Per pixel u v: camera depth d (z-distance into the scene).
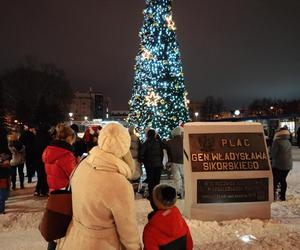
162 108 17.11
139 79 17.89
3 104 45.66
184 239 3.74
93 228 2.81
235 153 7.61
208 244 5.98
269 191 7.56
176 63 17.55
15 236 6.59
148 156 10.05
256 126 7.89
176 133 9.86
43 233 3.00
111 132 2.92
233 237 6.34
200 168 7.43
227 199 7.43
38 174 10.72
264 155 7.70
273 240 6.12
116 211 2.76
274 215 7.89
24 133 13.59
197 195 7.35
